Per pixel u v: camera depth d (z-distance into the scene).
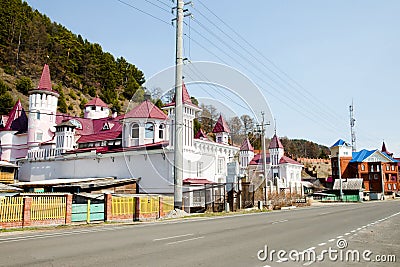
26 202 16.94
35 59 110.94
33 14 121.75
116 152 35.19
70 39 122.62
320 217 23.94
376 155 91.44
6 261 8.38
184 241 11.77
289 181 57.81
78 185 30.42
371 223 19.56
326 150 168.62
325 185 93.88
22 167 44.59
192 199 30.06
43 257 8.88
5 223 16.12
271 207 37.44
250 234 13.88
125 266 7.77
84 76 118.56
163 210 24.14
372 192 88.62
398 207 40.22
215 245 10.92
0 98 80.44
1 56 102.31
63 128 43.47
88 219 19.64
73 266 7.78
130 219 21.53
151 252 9.57
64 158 39.66
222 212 29.06
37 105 52.50
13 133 55.62
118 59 135.75
